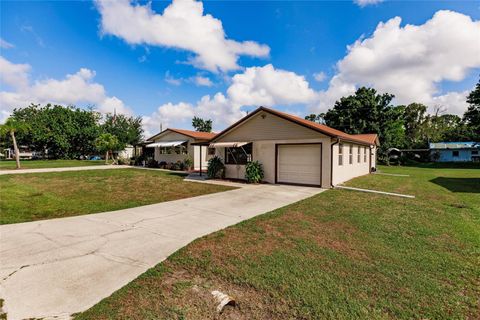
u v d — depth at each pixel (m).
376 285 3.26
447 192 11.05
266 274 3.51
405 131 58.09
